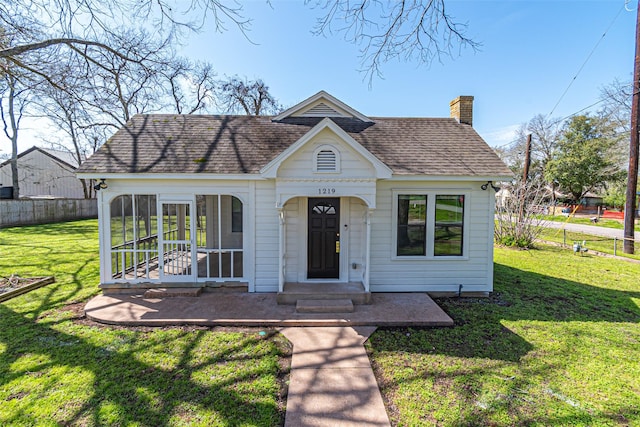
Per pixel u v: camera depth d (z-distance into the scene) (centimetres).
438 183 743
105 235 726
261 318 591
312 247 761
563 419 335
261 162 732
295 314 612
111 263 734
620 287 828
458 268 758
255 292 740
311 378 410
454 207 752
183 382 397
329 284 734
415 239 757
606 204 3759
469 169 732
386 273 755
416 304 668
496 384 398
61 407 348
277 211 727
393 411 350
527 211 1459
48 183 3125
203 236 890
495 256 1242
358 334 543
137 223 773
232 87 2733
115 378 404
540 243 1563
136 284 730
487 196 748
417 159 759
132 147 768
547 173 3631
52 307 650
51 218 2311
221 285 736
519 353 478
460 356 469
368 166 661
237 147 783
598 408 354
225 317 594
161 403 357
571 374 422
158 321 572
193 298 698
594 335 540
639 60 1188
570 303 705
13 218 2056
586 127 3525
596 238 1697
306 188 662
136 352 473
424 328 571
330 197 753
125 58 880
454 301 723
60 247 1307
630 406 358
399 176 706
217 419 334
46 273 901
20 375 407
